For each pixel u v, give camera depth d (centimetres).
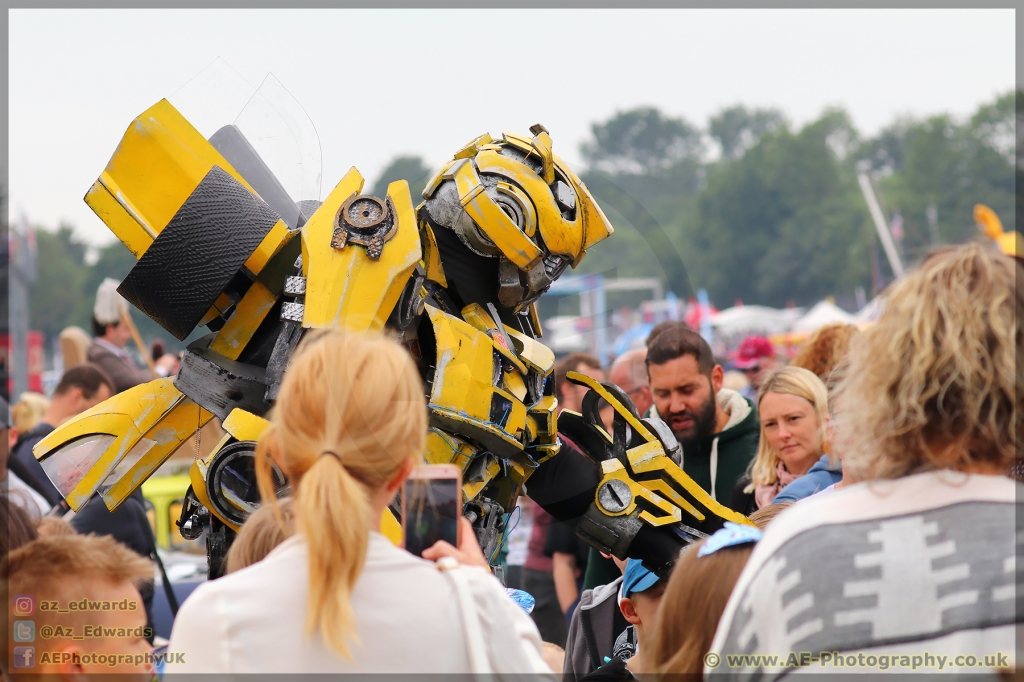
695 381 1118
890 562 459
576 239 736
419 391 518
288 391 504
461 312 739
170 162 721
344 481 475
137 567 649
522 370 724
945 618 450
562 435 826
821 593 461
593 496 769
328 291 651
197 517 737
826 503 487
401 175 765
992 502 466
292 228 738
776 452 1089
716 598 557
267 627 469
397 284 659
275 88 767
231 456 668
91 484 714
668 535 768
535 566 1077
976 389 462
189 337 787
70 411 1447
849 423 510
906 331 478
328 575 463
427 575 497
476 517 714
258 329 704
